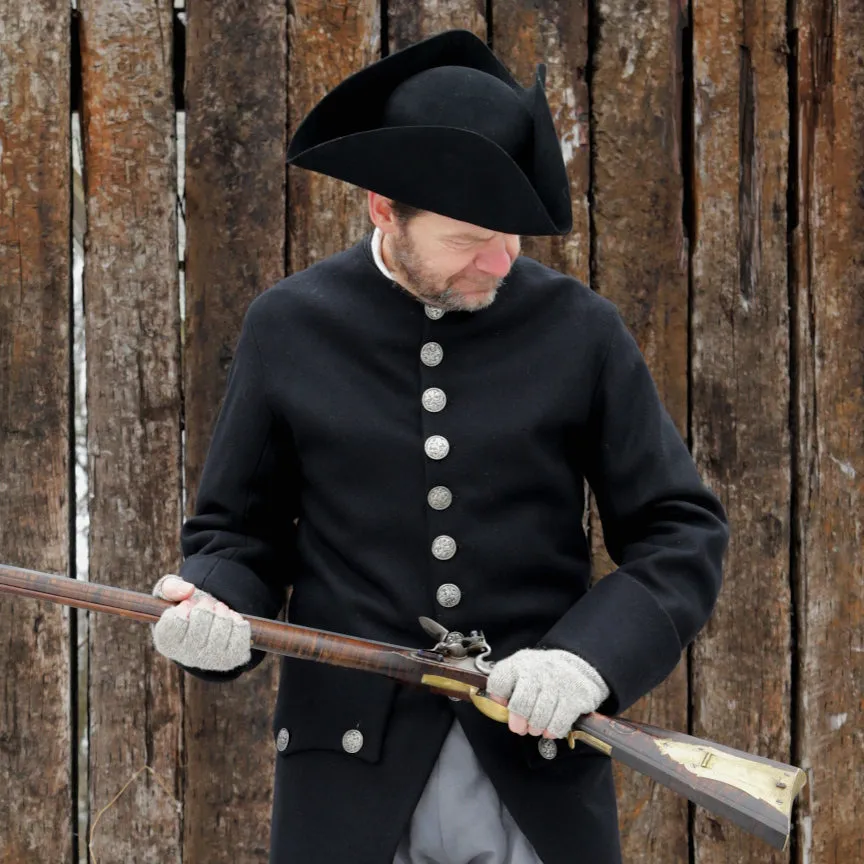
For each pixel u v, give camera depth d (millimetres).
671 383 5723
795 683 5812
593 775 3609
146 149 5574
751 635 5738
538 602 3615
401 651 3434
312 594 3727
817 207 5812
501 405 3590
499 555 3564
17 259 5520
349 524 3641
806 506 5789
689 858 5793
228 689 5578
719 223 5758
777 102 5785
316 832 3561
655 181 5707
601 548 5660
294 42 5586
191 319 5590
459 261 3396
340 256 3891
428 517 3568
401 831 3475
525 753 3523
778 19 5789
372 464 3605
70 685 5594
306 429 3652
